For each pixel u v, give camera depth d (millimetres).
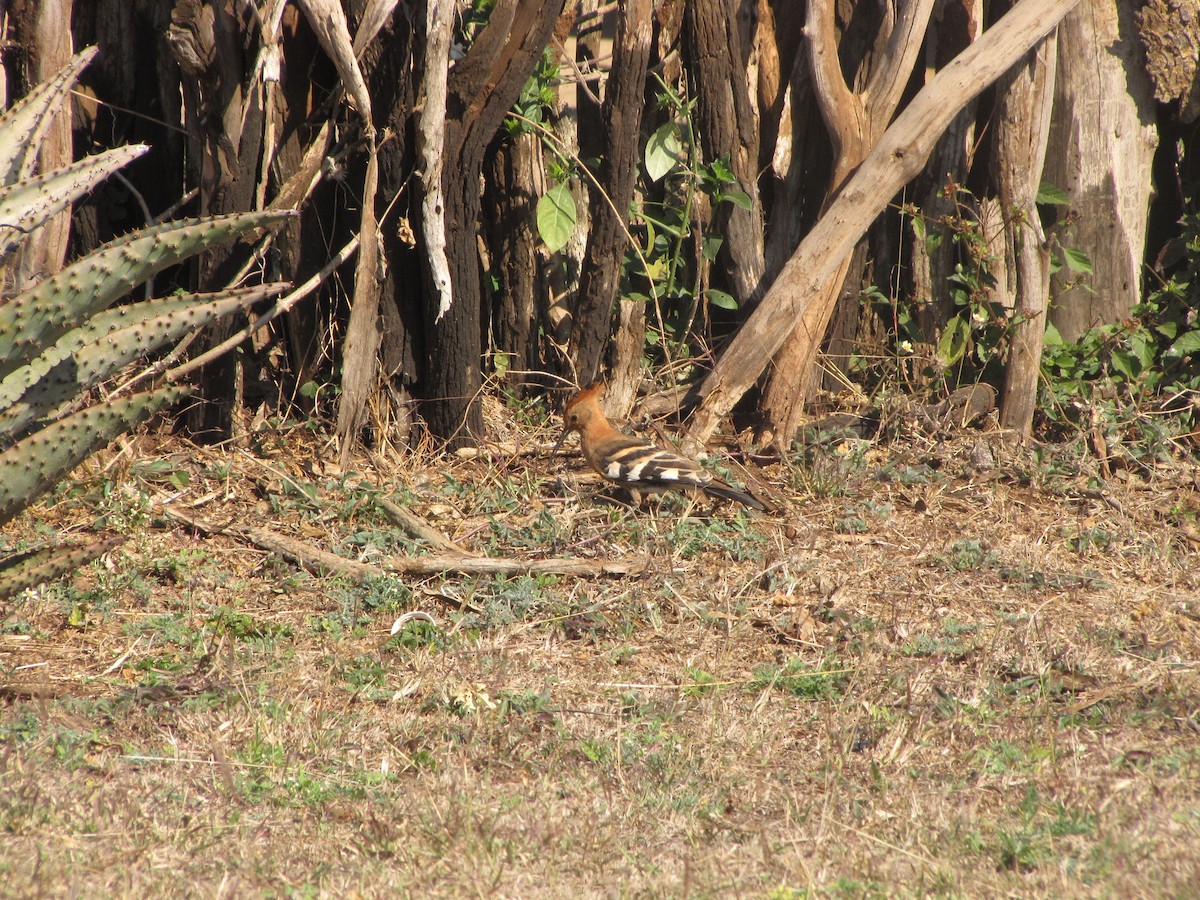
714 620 10117
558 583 10602
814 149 13758
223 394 12539
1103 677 9109
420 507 11859
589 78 13703
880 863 6559
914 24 13062
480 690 8727
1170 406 14211
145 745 7895
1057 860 6484
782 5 13719
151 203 13055
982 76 12875
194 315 8148
